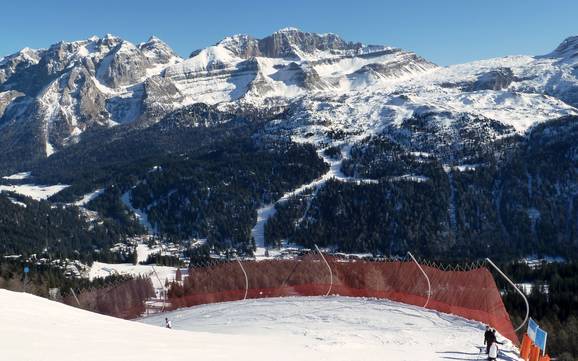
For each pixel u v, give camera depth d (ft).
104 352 73.56
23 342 73.05
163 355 76.64
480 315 140.87
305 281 206.80
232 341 104.32
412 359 95.55
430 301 161.07
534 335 98.12
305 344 105.91
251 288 214.90
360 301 173.47
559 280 369.30
